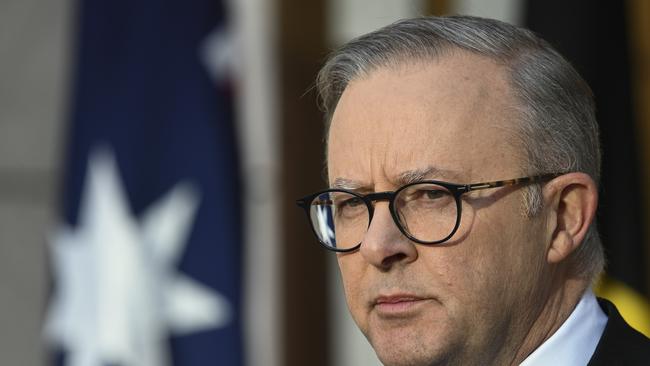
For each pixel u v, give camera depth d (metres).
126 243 10.96
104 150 11.02
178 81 11.05
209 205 10.94
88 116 11.09
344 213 5.15
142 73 11.04
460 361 4.99
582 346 5.11
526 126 5.01
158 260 10.96
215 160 10.96
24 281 12.75
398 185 4.92
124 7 11.13
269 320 12.07
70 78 11.42
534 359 5.06
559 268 5.16
